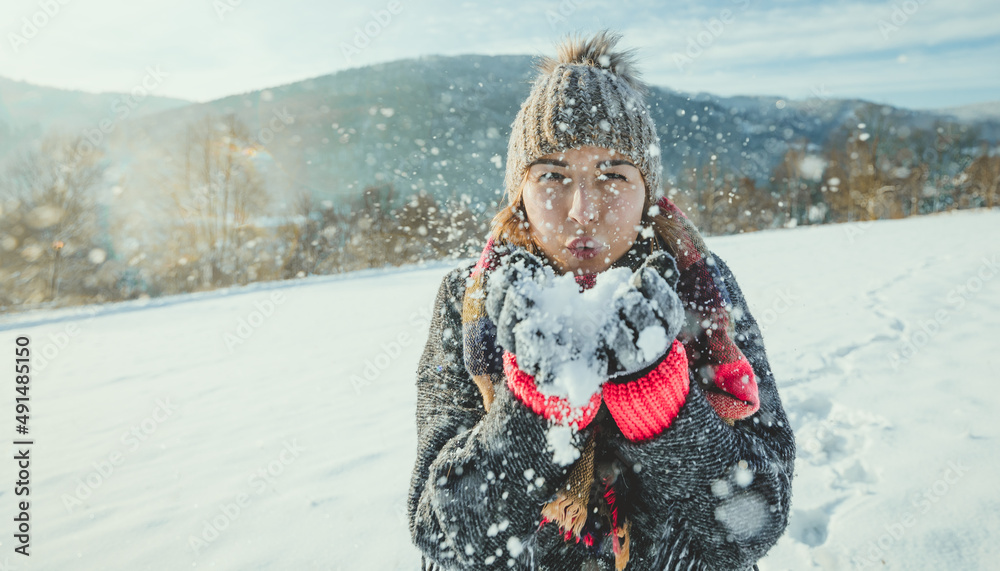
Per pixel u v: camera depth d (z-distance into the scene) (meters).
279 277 18.45
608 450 0.81
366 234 15.53
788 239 15.88
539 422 0.67
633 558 0.83
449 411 0.92
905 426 2.81
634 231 0.85
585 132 0.80
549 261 0.90
